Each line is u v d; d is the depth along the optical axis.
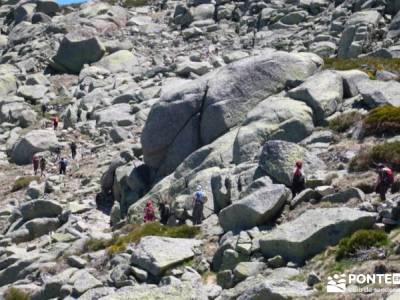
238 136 36.28
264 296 21.41
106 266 30.12
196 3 95.44
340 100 38.75
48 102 74.38
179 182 36.44
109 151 55.91
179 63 74.81
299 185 29.88
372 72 43.94
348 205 27.16
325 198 28.16
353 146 33.28
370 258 22.41
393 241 22.84
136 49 87.12
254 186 30.56
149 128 41.31
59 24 97.44
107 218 41.41
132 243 31.55
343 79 40.16
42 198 46.97
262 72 41.00
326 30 70.44
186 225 31.53
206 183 34.22
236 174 33.28
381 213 24.86
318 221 25.06
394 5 65.44
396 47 55.12
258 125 36.50
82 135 62.31
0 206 47.91
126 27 96.94
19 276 32.91
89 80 77.69
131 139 58.00
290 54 42.47
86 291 27.36
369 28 61.00
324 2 79.56
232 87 40.41
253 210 28.09
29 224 40.06
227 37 83.50
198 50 81.69
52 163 56.22
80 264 31.19
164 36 90.50
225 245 27.08
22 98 75.12
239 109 39.91
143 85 70.50
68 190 48.12
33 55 89.81
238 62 41.84
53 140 59.34
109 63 82.06
